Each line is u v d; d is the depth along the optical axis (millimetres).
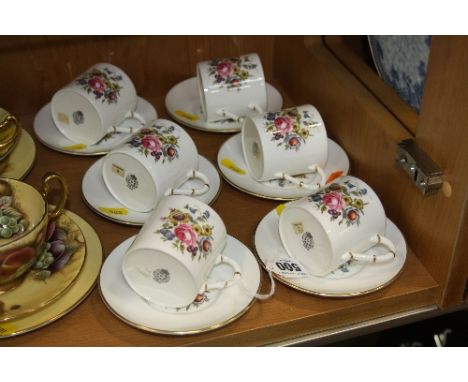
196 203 725
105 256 782
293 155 862
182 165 845
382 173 835
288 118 869
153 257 688
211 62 997
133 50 1048
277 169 872
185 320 698
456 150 669
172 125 854
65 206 860
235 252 770
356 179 769
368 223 740
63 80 1035
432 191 715
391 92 877
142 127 923
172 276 695
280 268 758
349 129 911
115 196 850
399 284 764
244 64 994
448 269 734
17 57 983
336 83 920
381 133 816
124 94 965
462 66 634
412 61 825
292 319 718
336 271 762
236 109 1001
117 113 959
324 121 992
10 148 883
